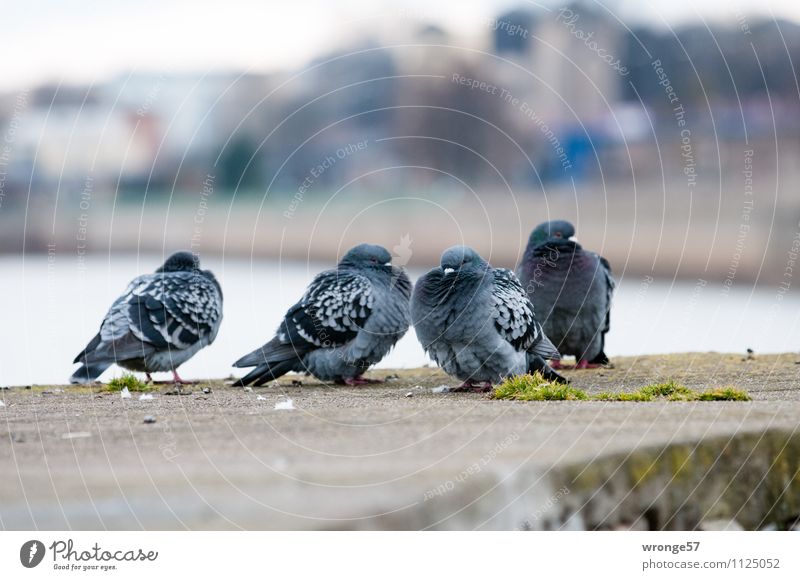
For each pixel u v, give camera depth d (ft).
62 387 32.76
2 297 72.74
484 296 27.76
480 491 16.55
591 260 35.60
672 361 37.06
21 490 15.89
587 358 36.60
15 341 51.75
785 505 20.38
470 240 118.93
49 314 63.05
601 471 18.07
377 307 31.86
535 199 128.36
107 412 24.76
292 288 79.36
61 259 129.39
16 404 27.02
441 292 27.71
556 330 35.88
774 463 20.34
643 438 19.22
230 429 21.26
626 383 31.04
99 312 64.34
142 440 20.06
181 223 138.82
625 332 59.31
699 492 19.21
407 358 45.21
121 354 31.55
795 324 60.13
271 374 32.22
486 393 28.40
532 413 22.56
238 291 77.97
